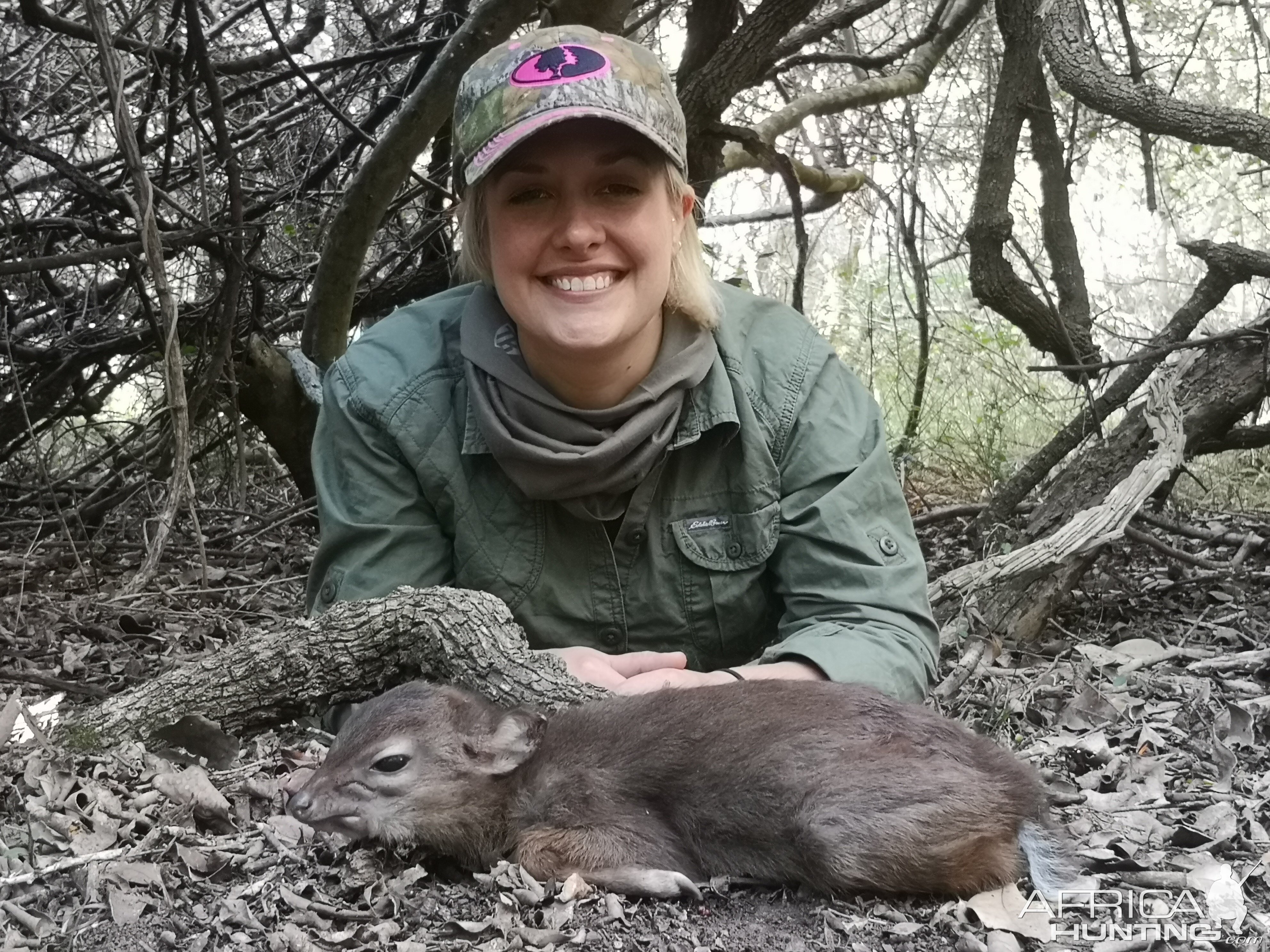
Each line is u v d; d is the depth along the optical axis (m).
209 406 2.02
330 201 2.20
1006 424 2.52
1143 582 1.73
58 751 0.96
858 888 0.81
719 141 1.79
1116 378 2.41
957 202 2.92
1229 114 1.83
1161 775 1.04
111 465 2.23
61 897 0.79
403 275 2.29
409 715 0.91
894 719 0.87
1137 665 1.36
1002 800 0.82
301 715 1.04
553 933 0.76
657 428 1.04
